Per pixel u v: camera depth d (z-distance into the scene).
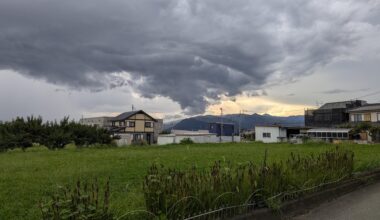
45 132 24.92
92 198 3.65
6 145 22.81
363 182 7.91
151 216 3.90
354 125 47.09
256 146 22.97
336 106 59.38
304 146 22.61
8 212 4.78
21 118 25.00
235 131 63.50
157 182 4.11
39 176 7.94
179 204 3.90
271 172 5.26
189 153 15.36
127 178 7.68
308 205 5.71
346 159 7.50
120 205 4.48
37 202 5.28
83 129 27.39
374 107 48.16
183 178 4.27
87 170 9.03
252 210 4.69
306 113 62.66
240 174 5.02
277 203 5.00
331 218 5.18
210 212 4.11
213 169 5.00
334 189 6.63
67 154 15.91
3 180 7.36
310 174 6.13
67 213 3.14
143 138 56.53
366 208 5.79
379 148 18.80
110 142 29.36
